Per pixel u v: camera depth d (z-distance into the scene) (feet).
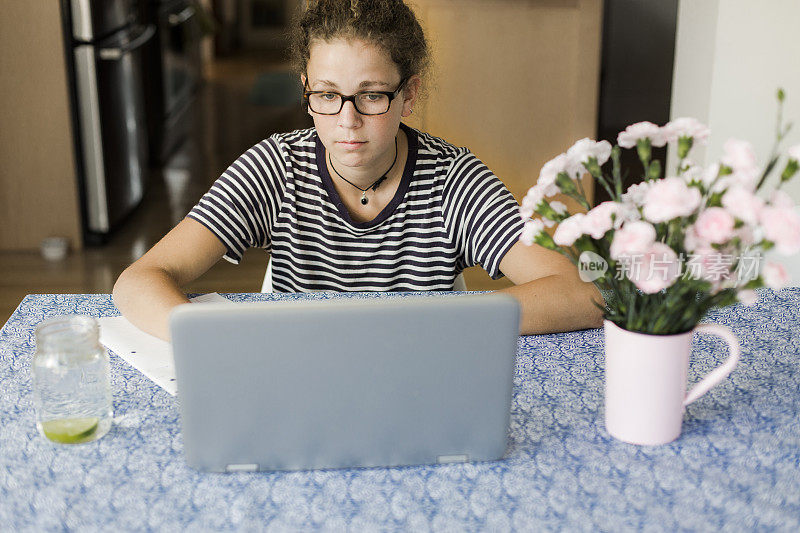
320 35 4.26
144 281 4.36
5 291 10.62
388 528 2.79
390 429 3.09
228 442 3.05
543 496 2.97
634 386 3.23
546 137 10.98
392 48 4.26
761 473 3.10
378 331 2.95
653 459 3.19
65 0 11.45
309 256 5.16
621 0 10.43
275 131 19.35
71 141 11.82
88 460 3.15
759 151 9.43
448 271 5.16
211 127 19.57
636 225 2.85
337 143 4.41
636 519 2.84
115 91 12.46
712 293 3.09
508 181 11.20
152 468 3.11
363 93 4.29
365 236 5.05
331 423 3.06
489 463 3.17
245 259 11.93
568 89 10.76
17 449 3.21
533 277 4.65
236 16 30.78
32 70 11.59
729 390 3.69
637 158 10.43
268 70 27.14
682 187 2.80
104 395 3.32
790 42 9.07
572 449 3.26
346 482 3.05
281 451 3.08
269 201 5.05
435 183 5.02
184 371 2.95
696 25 9.61
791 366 3.92
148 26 15.14
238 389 2.98
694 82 9.68
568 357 4.01
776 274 2.84
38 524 2.79
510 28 10.62
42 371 3.23
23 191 11.95
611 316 3.27
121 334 4.18
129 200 13.21
